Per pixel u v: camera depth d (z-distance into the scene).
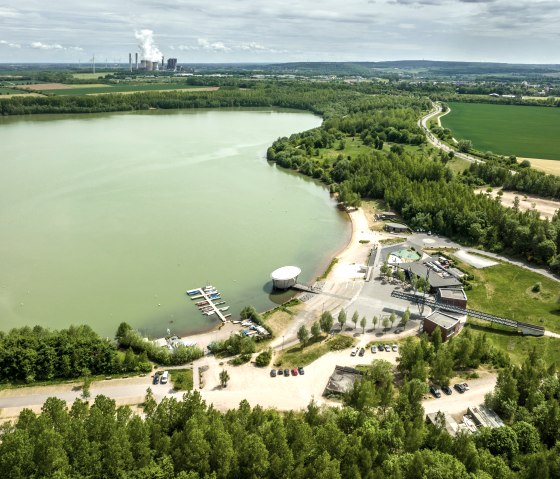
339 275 182.38
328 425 90.75
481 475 82.44
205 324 151.38
